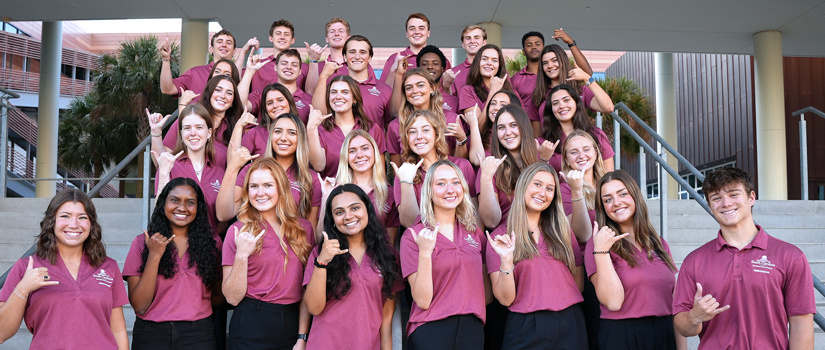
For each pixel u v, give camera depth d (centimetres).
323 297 314
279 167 342
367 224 333
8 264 479
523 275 329
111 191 1869
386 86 528
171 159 376
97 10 916
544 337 319
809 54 1162
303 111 501
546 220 345
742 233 287
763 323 274
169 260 327
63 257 306
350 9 914
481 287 332
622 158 1402
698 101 2292
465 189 342
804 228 583
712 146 2166
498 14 935
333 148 435
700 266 293
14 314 281
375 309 327
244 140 430
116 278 318
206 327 332
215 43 593
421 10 919
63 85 2456
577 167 389
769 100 1021
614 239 315
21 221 575
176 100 1485
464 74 559
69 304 295
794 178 1781
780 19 970
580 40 1073
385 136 510
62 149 1571
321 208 365
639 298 319
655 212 588
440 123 433
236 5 898
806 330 267
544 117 452
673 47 1115
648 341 316
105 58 1527
